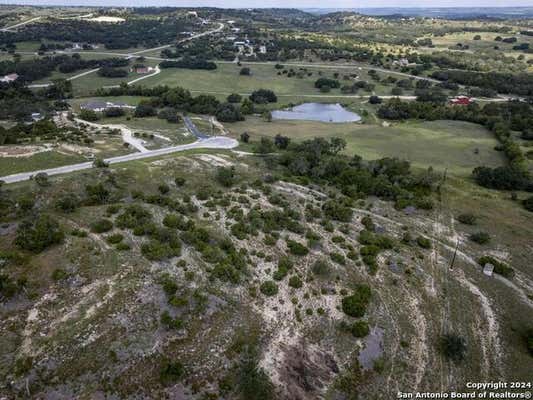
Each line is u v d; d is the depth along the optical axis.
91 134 104.19
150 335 40.00
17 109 119.56
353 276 54.66
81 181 72.56
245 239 59.66
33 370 35.25
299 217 69.19
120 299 43.16
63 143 93.00
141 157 90.75
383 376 40.53
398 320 47.78
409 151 113.56
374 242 62.62
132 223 56.69
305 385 38.62
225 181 79.56
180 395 35.56
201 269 50.22
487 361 43.56
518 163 98.06
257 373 37.62
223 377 37.62
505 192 87.31
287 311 46.88
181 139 108.44
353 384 39.38
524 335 47.34
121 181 76.12
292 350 41.81
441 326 47.81
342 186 85.31
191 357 38.88
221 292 47.34
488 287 55.81
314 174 89.12
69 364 36.22
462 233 70.00
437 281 55.97
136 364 37.25
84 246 50.06
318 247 60.19
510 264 61.81
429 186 86.44
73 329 39.28
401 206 77.25
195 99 151.25
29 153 84.38
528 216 76.94
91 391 34.62
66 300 42.53
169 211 65.75
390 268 57.22
